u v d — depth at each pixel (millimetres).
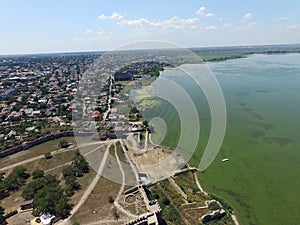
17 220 52562
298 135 99375
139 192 60219
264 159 82562
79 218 51812
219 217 57656
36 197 56250
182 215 56938
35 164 76688
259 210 61188
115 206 55062
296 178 72625
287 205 62656
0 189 61500
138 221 49688
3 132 100375
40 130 100875
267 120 115875
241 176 73750
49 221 50281
